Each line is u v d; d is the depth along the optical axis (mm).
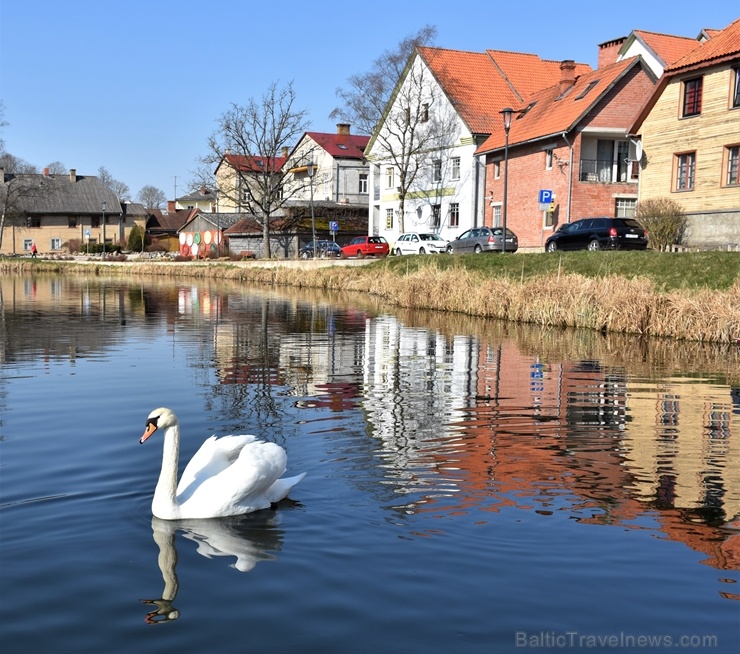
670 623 4742
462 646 4457
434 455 8289
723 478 7566
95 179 104188
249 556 5629
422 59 57438
